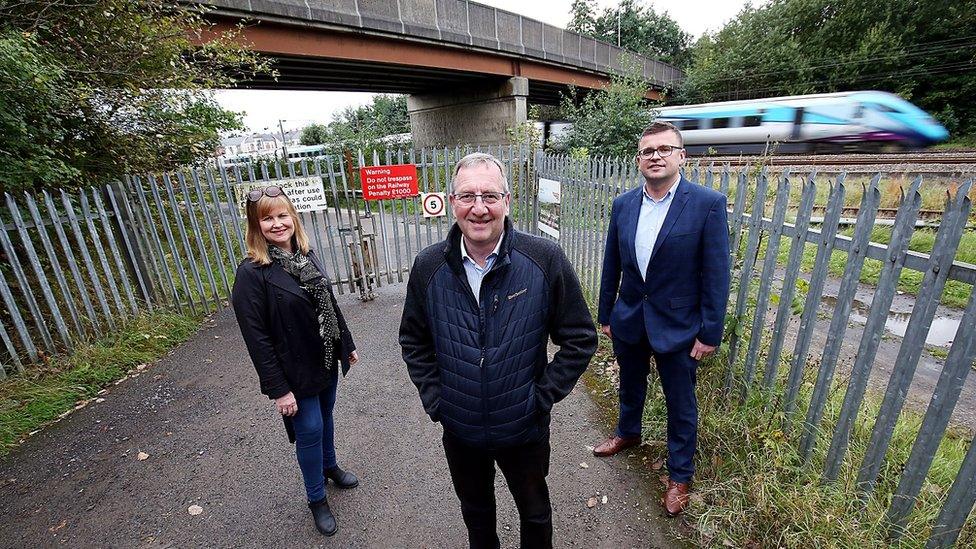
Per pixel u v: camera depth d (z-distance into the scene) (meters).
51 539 2.21
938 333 4.48
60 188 4.30
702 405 2.63
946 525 1.60
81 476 2.62
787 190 2.09
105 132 5.17
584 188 4.68
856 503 1.93
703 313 2.00
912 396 3.43
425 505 2.35
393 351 4.17
